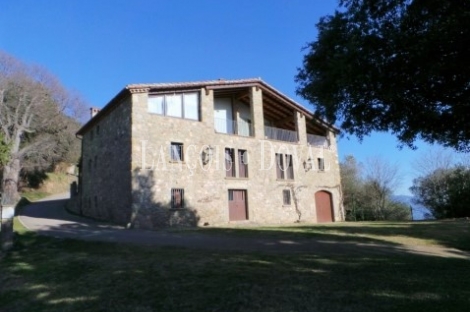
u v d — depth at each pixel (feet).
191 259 30.07
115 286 23.59
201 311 18.84
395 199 113.60
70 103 152.35
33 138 137.69
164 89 67.41
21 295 23.89
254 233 49.60
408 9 23.17
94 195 78.23
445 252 37.73
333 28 27.02
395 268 26.78
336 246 38.34
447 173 96.12
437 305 18.52
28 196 125.70
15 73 134.21
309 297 20.03
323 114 30.81
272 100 89.04
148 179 62.44
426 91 25.17
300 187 87.86
